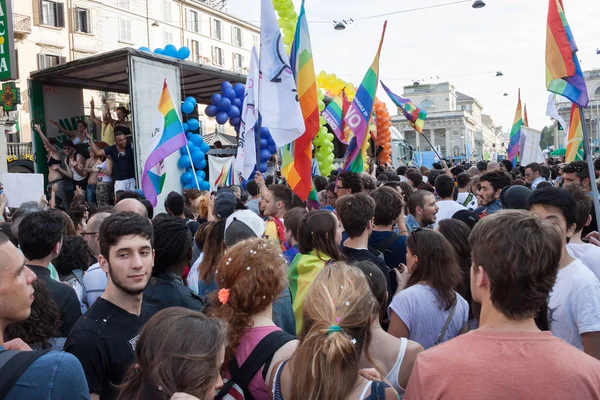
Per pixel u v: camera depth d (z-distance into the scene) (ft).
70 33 89.25
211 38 124.47
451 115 166.61
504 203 14.48
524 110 50.01
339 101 38.29
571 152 25.66
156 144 23.08
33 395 5.09
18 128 80.79
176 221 9.98
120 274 7.79
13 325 8.02
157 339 5.47
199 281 11.80
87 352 7.42
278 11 29.91
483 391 4.76
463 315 9.45
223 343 5.76
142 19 103.86
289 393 6.26
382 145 54.85
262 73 21.11
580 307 8.14
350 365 5.74
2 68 30.58
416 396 5.06
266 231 15.21
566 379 4.71
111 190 35.04
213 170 37.76
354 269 6.62
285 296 9.61
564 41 15.64
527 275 4.98
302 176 21.74
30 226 10.08
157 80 31.73
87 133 39.73
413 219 17.70
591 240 11.42
